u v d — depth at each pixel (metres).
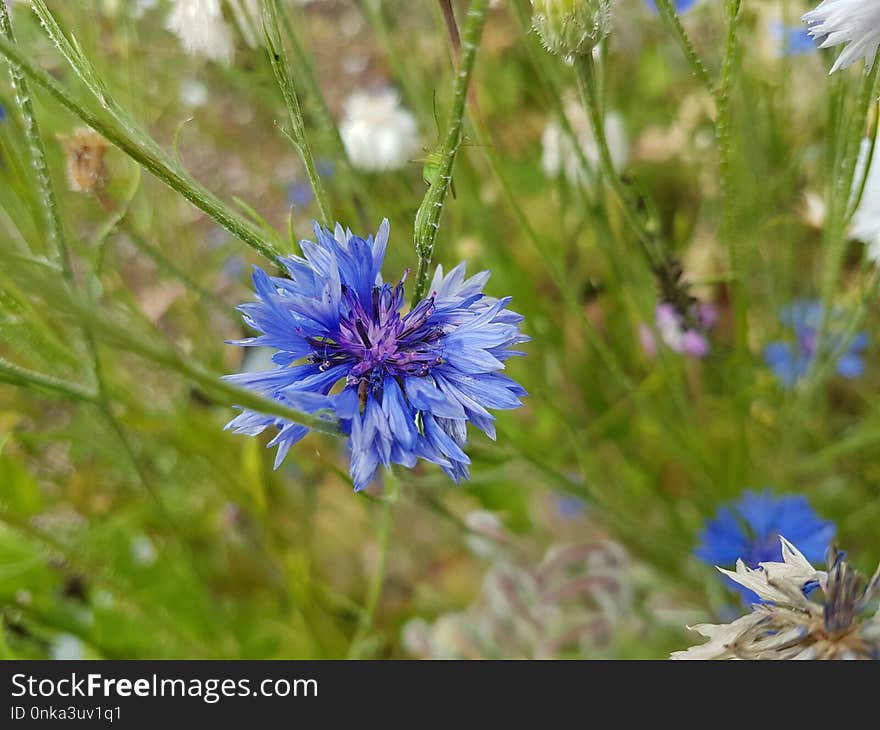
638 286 0.40
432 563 0.44
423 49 0.48
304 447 0.43
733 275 0.36
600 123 0.33
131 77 0.40
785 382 0.40
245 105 0.47
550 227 0.47
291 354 0.30
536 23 0.32
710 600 0.41
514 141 0.46
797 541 0.38
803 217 0.39
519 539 0.43
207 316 0.43
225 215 0.31
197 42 0.37
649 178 0.47
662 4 0.32
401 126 0.44
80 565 0.37
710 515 0.42
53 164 0.38
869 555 0.41
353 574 0.44
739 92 0.39
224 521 0.43
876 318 0.40
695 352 0.42
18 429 0.41
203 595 0.41
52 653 0.40
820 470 0.43
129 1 0.41
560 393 0.44
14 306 0.34
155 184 0.43
